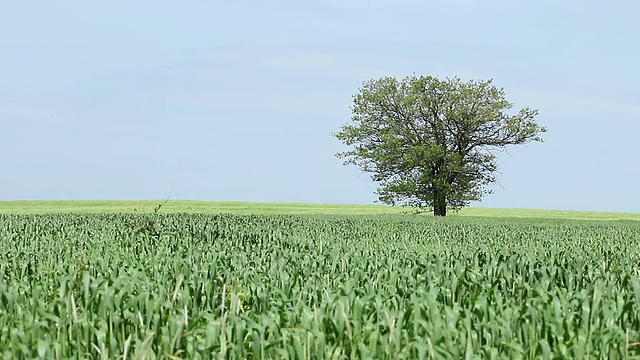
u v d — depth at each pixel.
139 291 8.81
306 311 7.33
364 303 7.65
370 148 60.69
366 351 6.16
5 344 6.90
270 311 7.97
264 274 12.01
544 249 19.53
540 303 8.08
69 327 7.36
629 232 31.86
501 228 33.19
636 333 7.17
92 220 32.56
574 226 38.53
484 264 13.13
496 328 6.89
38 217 36.00
